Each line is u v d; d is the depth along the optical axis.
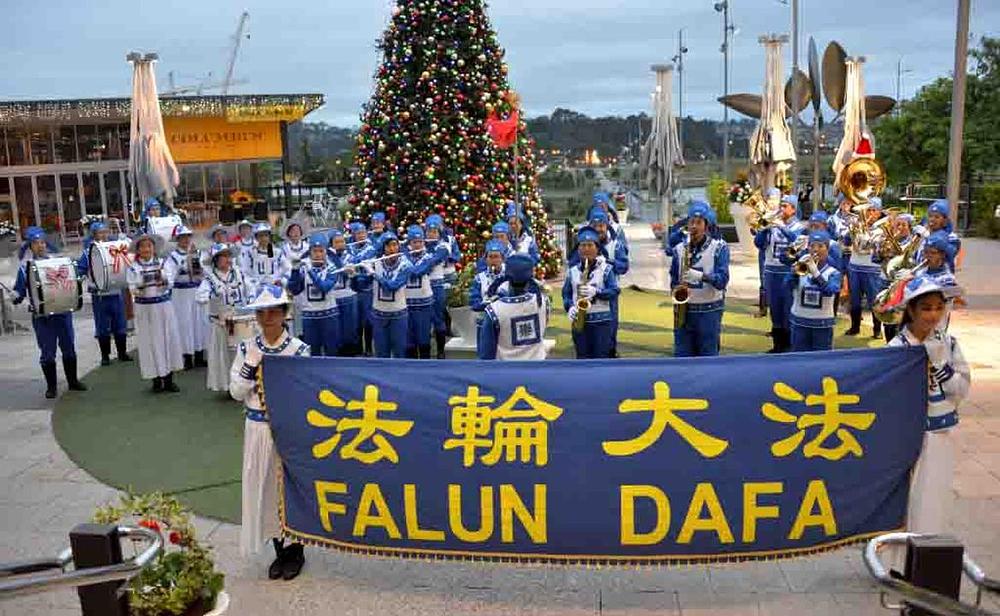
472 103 15.73
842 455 5.20
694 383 5.24
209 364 10.48
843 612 5.17
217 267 10.37
